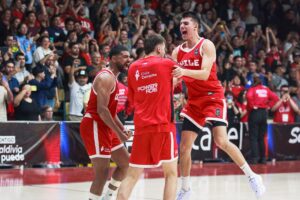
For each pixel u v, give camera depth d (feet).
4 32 58.70
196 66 30.91
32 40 58.75
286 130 66.44
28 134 51.44
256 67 71.10
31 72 56.34
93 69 56.85
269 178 47.42
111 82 27.25
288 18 85.87
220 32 74.13
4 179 43.91
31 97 53.78
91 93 27.86
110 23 67.67
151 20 71.87
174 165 26.32
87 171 50.26
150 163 26.04
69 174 47.78
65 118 57.26
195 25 30.96
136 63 26.45
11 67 53.06
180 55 31.71
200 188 40.27
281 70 72.23
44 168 52.47
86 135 28.02
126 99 48.85
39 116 53.47
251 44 76.64
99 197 28.27
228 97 62.54
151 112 25.85
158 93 25.81
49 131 52.54
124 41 63.72
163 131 25.80
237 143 62.69
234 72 66.33
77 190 38.34
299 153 67.51
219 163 60.95
